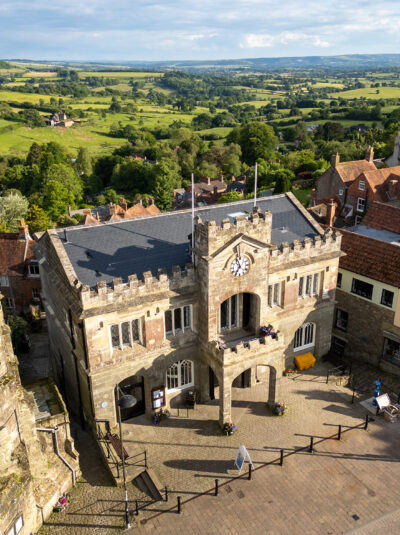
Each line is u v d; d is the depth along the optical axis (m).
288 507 32.69
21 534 29.30
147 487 34.81
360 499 33.12
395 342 47.97
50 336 50.78
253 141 199.88
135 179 181.12
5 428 27.61
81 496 34.44
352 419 41.28
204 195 147.88
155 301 37.91
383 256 48.03
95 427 39.19
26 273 65.38
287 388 45.34
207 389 43.56
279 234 46.50
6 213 107.75
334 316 53.59
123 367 38.41
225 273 38.56
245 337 42.59
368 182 93.06
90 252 39.97
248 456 34.47
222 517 32.09
